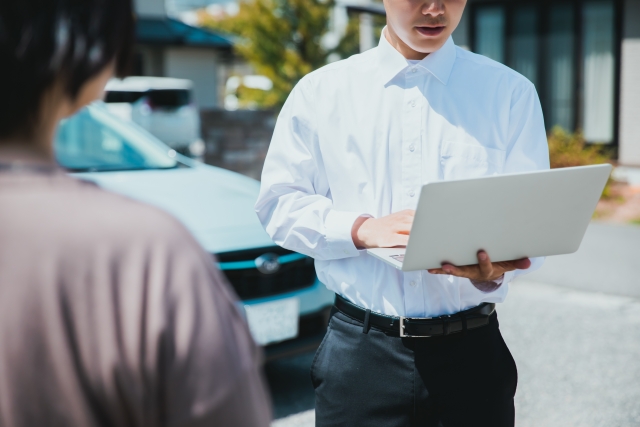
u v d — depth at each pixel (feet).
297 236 5.14
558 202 4.20
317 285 9.78
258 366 2.38
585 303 14.61
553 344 12.20
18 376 2.04
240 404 2.16
